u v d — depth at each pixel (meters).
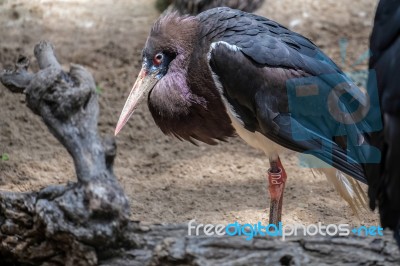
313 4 18.17
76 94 8.01
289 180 12.30
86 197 7.76
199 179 12.38
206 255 7.51
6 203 8.18
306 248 7.67
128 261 7.84
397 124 6.65
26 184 12.06
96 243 7.78
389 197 6.71
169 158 13.00
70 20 17.56
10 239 8.27
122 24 17.38
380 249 7.68
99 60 15.89
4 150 13.08
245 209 11.35
